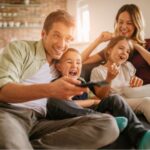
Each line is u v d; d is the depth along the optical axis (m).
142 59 2.01
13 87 1.02
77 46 4.29
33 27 4.93
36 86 0.99
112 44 1.82
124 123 1.15
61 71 1.49
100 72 1.76
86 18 4.54
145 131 1.11
